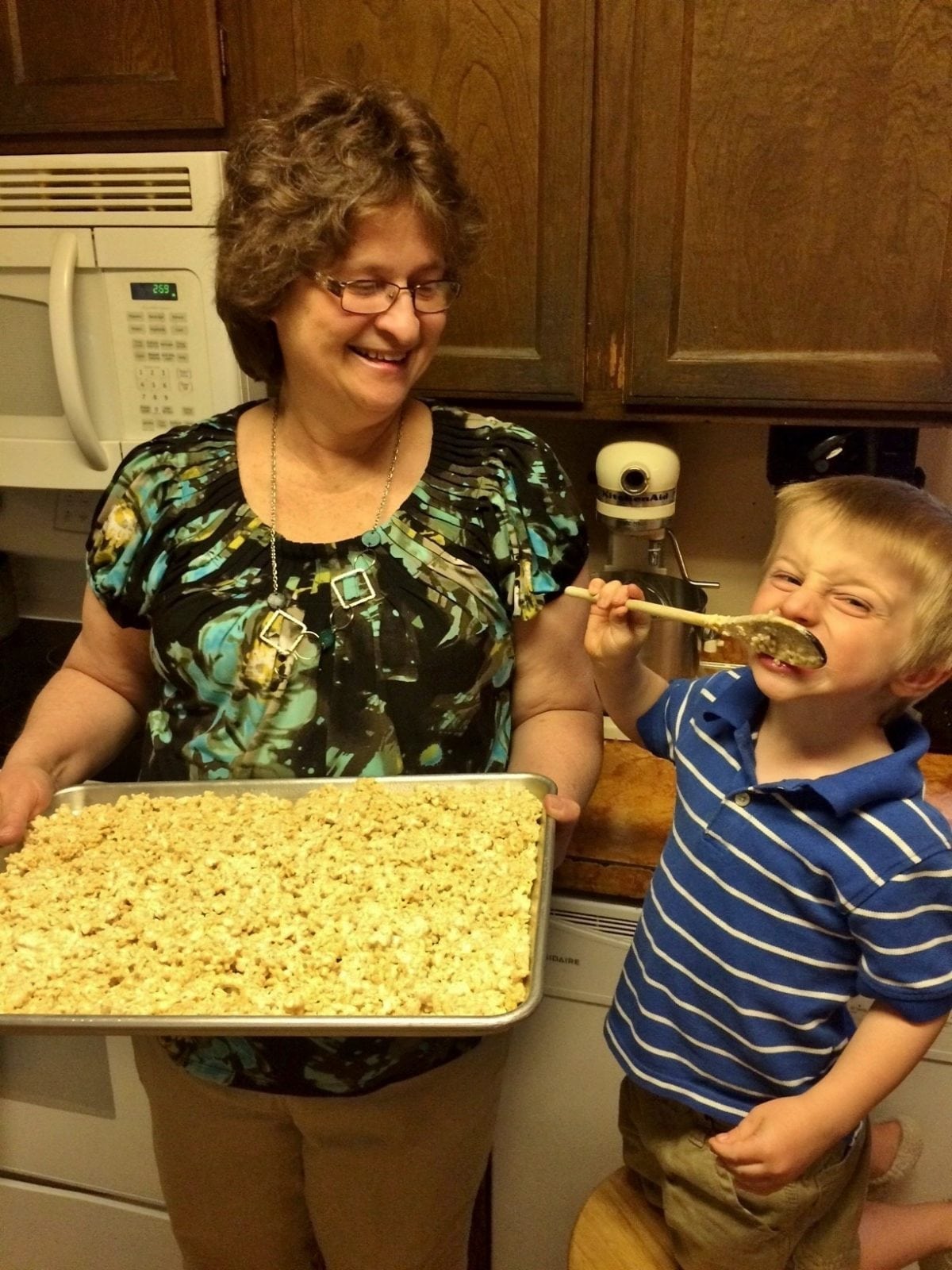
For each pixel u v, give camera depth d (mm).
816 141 1276
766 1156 874
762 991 940
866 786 880
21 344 1527
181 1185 1247
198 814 1110
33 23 1414
